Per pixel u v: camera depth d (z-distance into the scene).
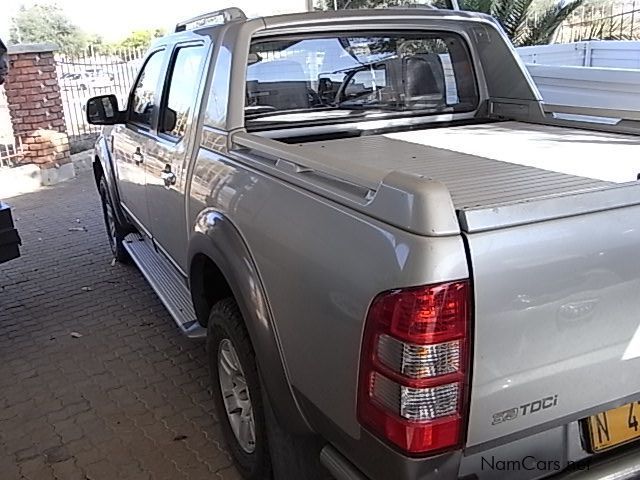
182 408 3.45
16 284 5.51
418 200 1.55
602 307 1.73
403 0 9.43
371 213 1.71
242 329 2.53
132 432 3.24
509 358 1.64
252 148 2.46
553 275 1.64
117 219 5.42
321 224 1.90
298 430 2.18
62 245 6.64
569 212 1.65
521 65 3.53
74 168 10.85
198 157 2.97
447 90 3.61
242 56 2.87
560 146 2.70
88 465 2.99
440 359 1.57
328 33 3.18
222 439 3.15
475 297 1.56
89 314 4.79
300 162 2.07
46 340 4.37
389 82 3.42
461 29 3.58
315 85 3.20
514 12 12.10
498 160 2.43
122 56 13.65
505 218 1.58
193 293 3.03
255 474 2.64
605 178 2.06
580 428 1.85
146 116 4.16
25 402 3.58
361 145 2.92
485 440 1.67
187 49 3.42
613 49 6.34
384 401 1.64
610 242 1.71
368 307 1.66
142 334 4.39
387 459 1.68
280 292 2.09
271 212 2.18
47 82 9.84
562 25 12.66
